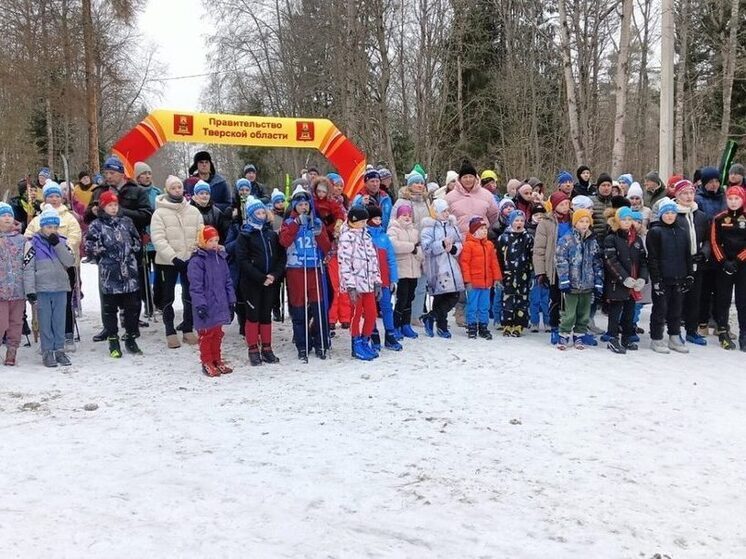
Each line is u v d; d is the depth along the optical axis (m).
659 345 7.41
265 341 6.65
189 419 4.84
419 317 8.49
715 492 3.71
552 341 7.52
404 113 23.94
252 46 27.92
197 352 7.12
